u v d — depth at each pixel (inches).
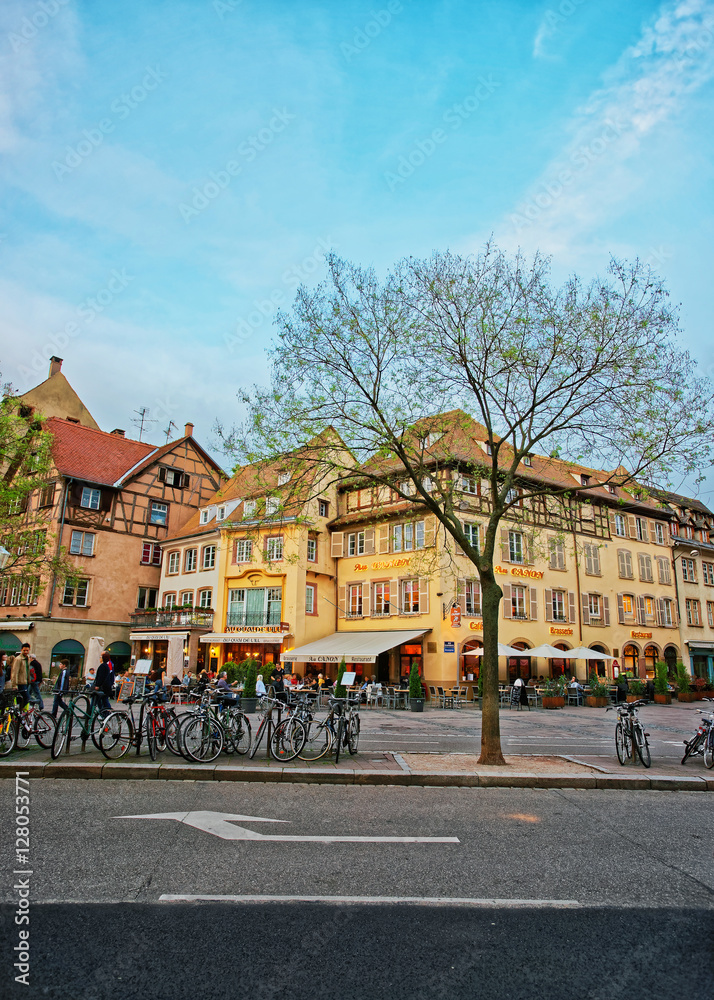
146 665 975.6
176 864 221.0
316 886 202.5
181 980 142.6
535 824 290.4
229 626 1416.1
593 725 791.7
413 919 179.0
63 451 1552.7
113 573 1539.1
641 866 230.5
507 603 1284.4
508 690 1160.8
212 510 1561.3
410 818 297.1
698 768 446.6
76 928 168.4
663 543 1726.1
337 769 401.1
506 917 181.6
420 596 1241.4
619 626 1519.4
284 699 741.3
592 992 140.9
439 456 606.5
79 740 496.7
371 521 1350.9
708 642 1745.8
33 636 1382.9
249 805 319.6
